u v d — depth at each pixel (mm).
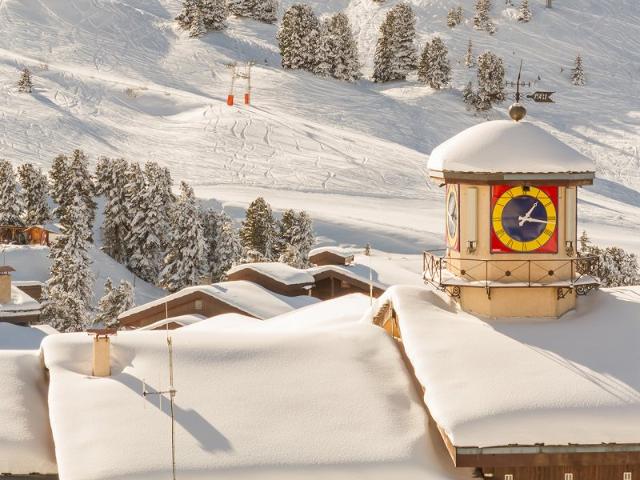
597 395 46688
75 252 180500
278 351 53781
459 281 55438
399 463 46438
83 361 53094
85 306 171375
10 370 53531
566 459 45219
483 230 55438
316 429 47938
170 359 49938
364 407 49750
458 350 50562
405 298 56375
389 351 54625
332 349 54250
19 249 198000
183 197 196875
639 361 49625
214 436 46969
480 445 44688
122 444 46062
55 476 47688
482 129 56094
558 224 55344
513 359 49750
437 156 56719
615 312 55250
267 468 45500
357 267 136875
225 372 51812
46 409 51344
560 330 53125
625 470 46906
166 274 197125
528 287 54750
